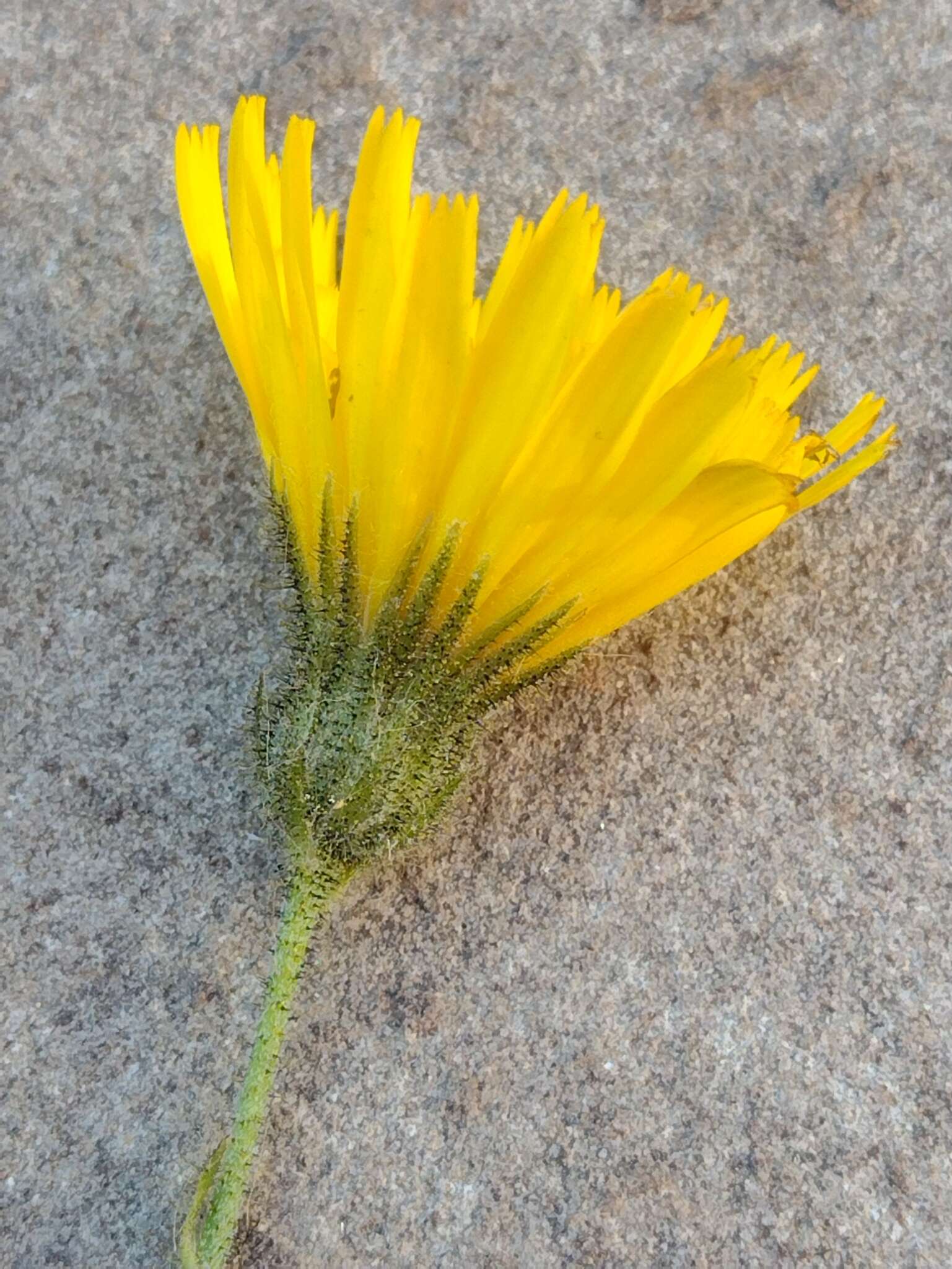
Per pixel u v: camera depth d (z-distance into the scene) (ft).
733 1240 0.17
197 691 0.18
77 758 0.18
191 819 0.18
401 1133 0.17
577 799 0.18
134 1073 0.17
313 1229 0.17
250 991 0.17
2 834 0.17
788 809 0.18
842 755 0.18
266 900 0.17
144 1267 0.17
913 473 0.18
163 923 0.17
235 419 0.18
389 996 0.17
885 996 0.17
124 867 0.17
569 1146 0.17
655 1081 0.17
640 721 0.18
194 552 0.18
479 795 0.18
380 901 0.17
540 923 0.17
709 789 0.18
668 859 0.18
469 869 0.17
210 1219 0.15
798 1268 0.17
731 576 0.18
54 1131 0.17
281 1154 0.17
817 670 0.18
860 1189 0.17
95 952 0.17
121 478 0.18
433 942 0.17
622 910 0.17
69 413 0.18
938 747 0.18
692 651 0.18
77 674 0.18
